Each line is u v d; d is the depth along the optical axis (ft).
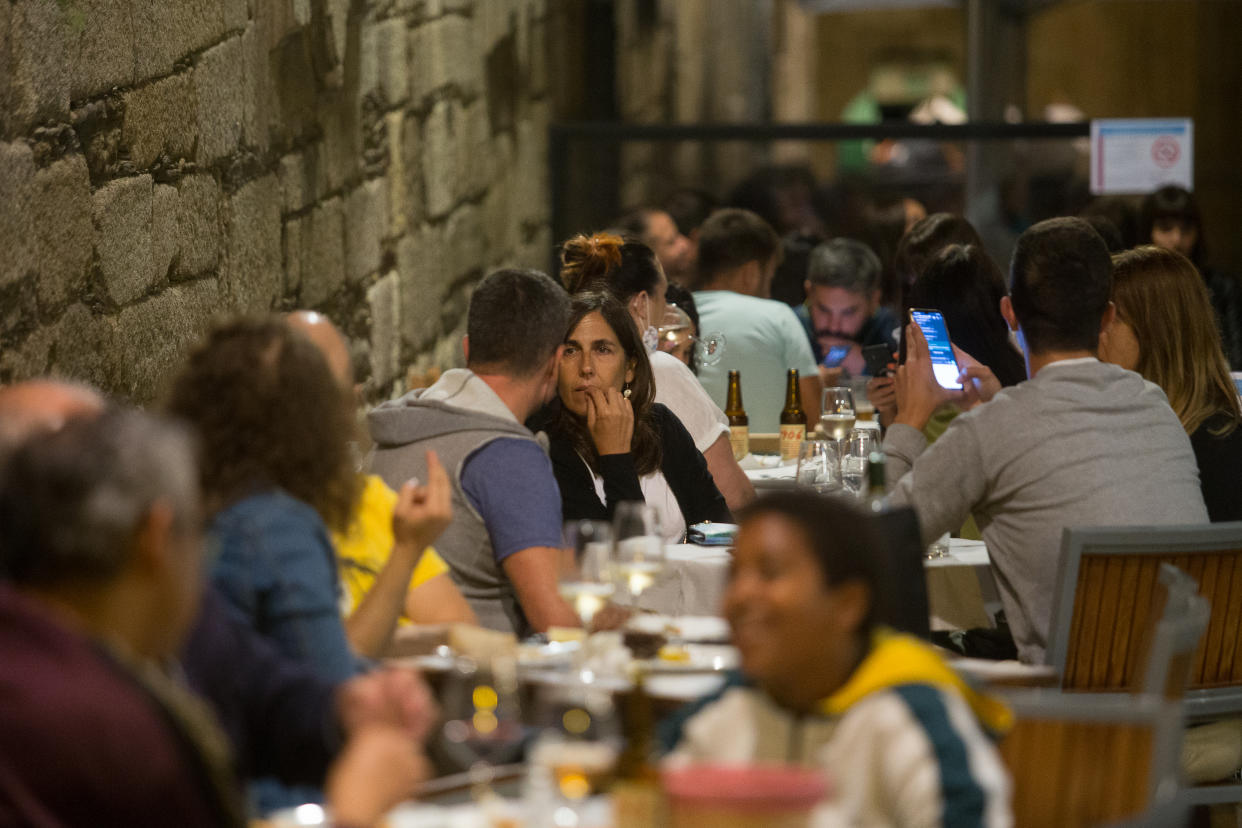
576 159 47.73
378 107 34.83
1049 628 17.24
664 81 68.28
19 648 8.82
